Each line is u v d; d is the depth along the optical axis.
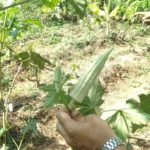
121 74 2.00
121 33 2.61
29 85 1.89
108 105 1.71
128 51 2.33
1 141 1.41
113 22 2.91
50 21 2.92
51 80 1.93
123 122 0.56
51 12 2.96
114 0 3.10
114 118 0.57
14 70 2.01
